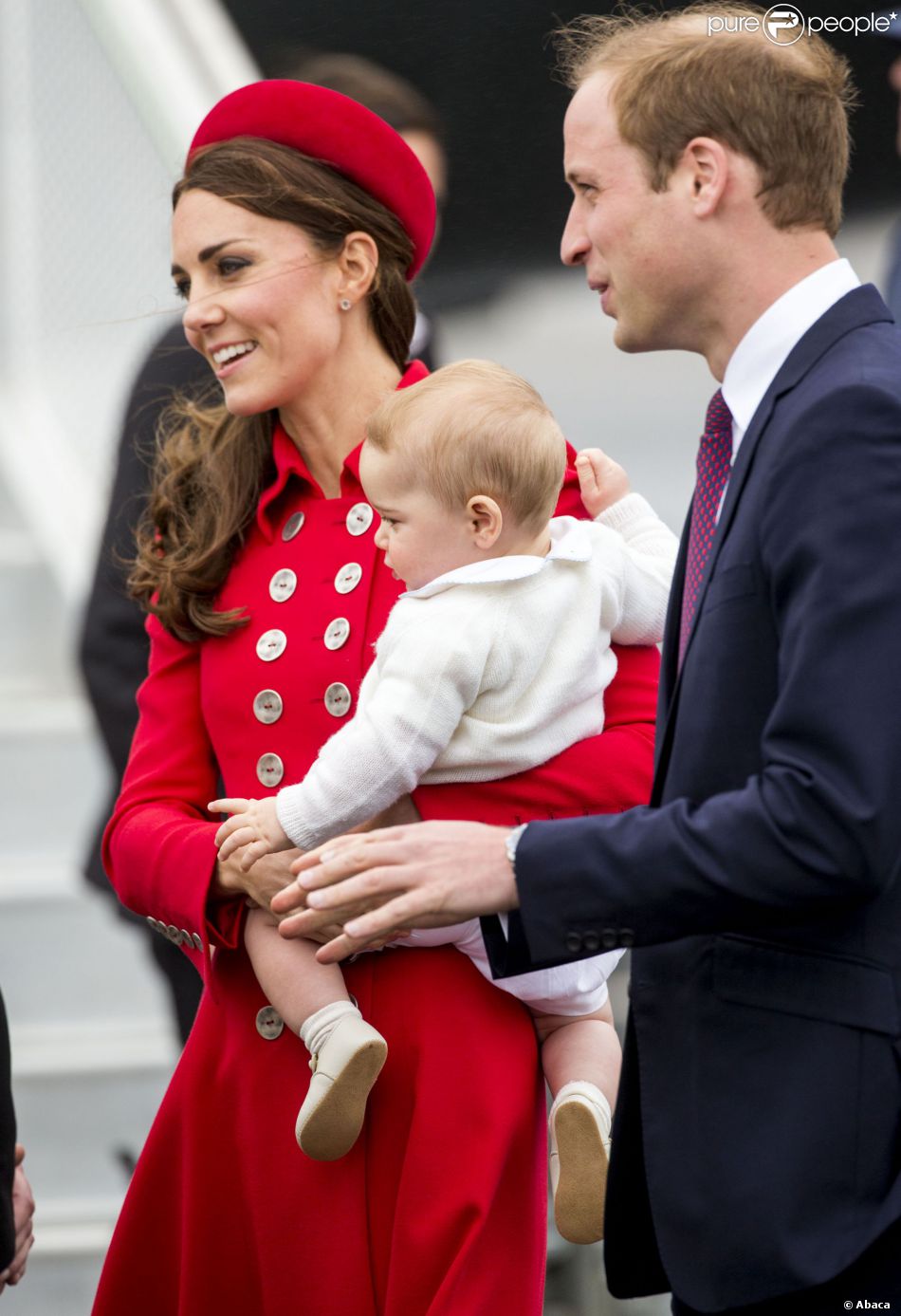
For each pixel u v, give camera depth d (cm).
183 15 1670
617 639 938
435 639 857
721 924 722
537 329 1844
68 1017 1689
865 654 694
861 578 698
